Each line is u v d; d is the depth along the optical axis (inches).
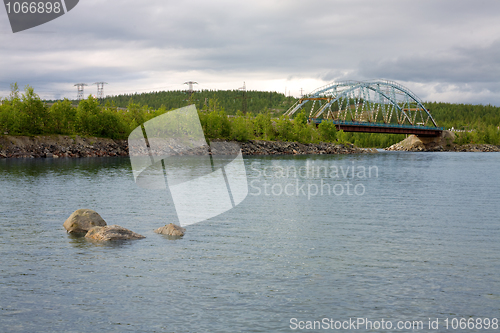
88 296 582.9
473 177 2785.4
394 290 617.9
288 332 488.4
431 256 799.7
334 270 706.2
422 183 2337.6
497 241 932.0
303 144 7534.5
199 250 820.6
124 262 735.7
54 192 1716.3
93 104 5324.8
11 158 4200.3
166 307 549.6
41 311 534.6
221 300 573.9
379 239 940.6
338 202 1539.1
